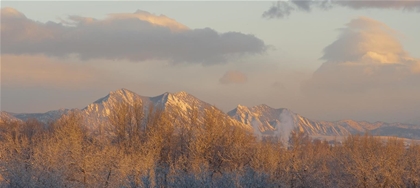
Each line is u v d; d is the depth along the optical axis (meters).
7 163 49.84
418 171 53.44
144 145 63.81
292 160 54.06
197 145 60.66
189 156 62.19
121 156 53.44
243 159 59.03
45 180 46.50
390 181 51.03
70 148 52.78
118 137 69.00
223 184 44.31
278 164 53.62
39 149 54.94
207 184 43.66
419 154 57.97
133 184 44.69
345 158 58.47
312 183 52.19
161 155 64.75
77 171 49.66
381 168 51.69
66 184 47.16
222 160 60.47
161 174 49.56
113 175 49.38
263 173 46.91
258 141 64.31
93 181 48.84
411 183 52.47
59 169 48.25
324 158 62.19
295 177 51.81
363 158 55.84
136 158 54.31
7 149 60.50
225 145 61.28
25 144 62.41
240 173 46.94
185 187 44.06
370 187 52.00
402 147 65.25
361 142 68.50
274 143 64.62
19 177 47.22
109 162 50.25
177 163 56.03
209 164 59.50
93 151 54.09
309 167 53.50
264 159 54.59
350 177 54.59
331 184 54.44
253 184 44.31
